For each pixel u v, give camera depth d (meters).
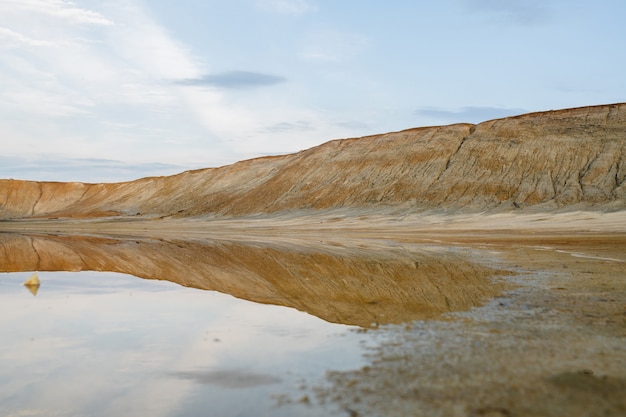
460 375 6.33
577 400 5.52
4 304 12.21
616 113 74.69
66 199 161.62
